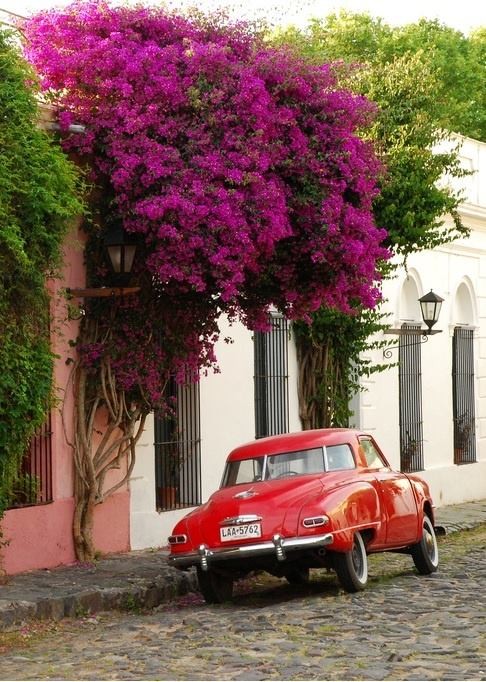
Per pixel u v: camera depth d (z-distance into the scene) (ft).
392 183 66.13
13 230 42.45
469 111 139.64
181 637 35.68
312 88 52.24
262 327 55.77
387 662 30.35
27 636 37.99
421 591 44.37
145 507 58.23
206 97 49.11
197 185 47.78
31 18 51.16
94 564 51.34
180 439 62.34
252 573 52.47
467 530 77.05
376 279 55.47
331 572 53.26
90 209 50.93
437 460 91.86
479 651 31.58
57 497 51.49
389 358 84.12
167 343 53.52
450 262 93.86
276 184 50.31
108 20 51.01
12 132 43.52
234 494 44.24
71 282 51.67
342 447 46.70
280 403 72.02
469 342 98.43
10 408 43.52
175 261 48.65
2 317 42.91
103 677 29.84
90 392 52.65
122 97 49.78
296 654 31.89
